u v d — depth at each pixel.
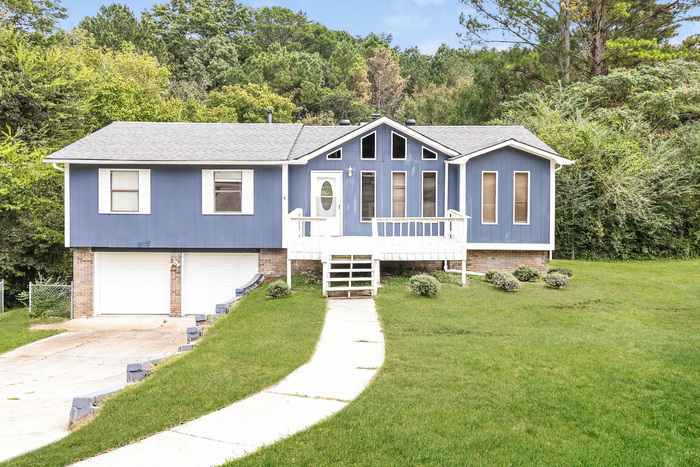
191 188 16.20
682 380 7.21
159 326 15.37
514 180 16.05
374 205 16.84
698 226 23.48
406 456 4.99
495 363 7.93
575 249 23.33
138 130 18.12
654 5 29.69
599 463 4.91
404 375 7.36
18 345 12.94
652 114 26.67
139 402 6.61
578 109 25.66
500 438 5.38
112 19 48.31
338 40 69.00
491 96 33.91
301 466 4.82
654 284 15.85
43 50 27.20
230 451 5.17
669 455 5.11
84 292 16.52
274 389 6.95
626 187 21.66
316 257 13.98
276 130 18.95
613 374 7.43
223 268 16.97
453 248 14.33
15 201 19.92
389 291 13.61
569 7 30.03
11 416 7.18
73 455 5.22
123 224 16.14
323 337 9.58
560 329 10.30
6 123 22.19
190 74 47.03
